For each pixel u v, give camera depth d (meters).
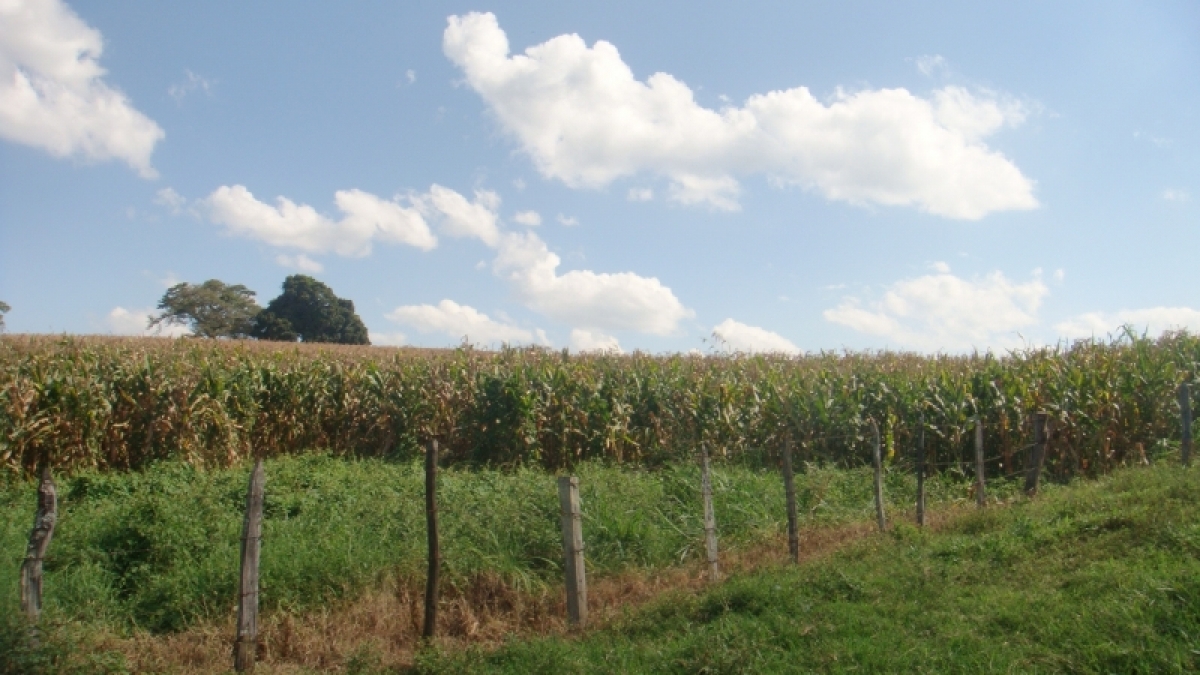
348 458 17.03
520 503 11.05
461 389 17.73
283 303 55.72
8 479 12.93
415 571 8.95
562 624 8.44
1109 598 6.41
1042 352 18.09
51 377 14.01
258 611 7.93
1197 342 18.03
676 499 12.20
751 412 17.47
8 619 5.99
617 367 19.00
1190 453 13.44
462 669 6.65
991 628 6.32
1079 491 10.88
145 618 8.03
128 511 9.66
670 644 6.85
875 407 17.11
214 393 16.00
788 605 7.30
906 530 9.73
